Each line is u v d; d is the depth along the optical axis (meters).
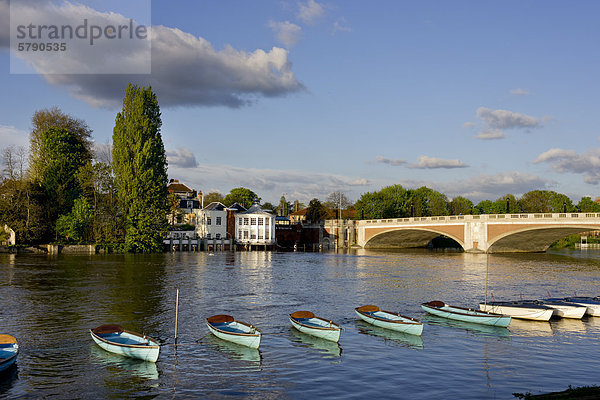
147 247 96.56
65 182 102.56
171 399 18.92
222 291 46.75
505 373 22.70
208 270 65.88
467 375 22.34
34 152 106.75
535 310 34.34
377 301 42.12
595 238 173.88
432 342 28.11
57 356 24.38
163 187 98.31
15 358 22.25
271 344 27.16
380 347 26.88
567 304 37.09
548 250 131.00
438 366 23.64
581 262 83.81
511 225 95.25
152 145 96.62
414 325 29.61
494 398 19.41
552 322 34.03
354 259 90.81
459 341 28.45
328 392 19.92
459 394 19.86
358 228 134.88
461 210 168.25
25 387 20.00
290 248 132.50
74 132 115.31
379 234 126.19
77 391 19.64
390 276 61.28
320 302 41.38
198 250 112.81
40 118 111.50
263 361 23.97
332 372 22.47
